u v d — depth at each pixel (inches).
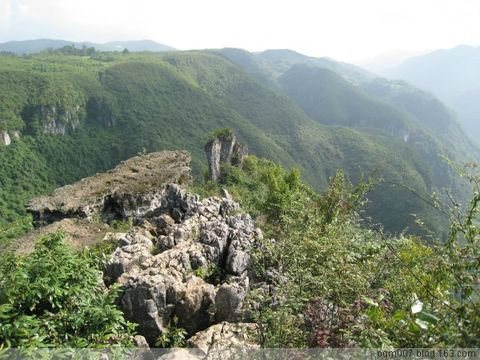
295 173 905.5
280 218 528.7
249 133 5885.8
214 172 1622.8
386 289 183.3
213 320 270.8
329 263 209.2
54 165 4630.9
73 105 5083.7
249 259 335.3
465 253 121.3
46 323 179.6
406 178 4062.5
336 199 456.4
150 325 251.9
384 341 126.6
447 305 116.3
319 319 174.9
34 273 200.7
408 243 249.0
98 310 191.9
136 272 287.6
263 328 195.3
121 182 703.7
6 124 4249.5
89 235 542.0
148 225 441.4
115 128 5467.5
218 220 422.3
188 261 316.8
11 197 3762.3
